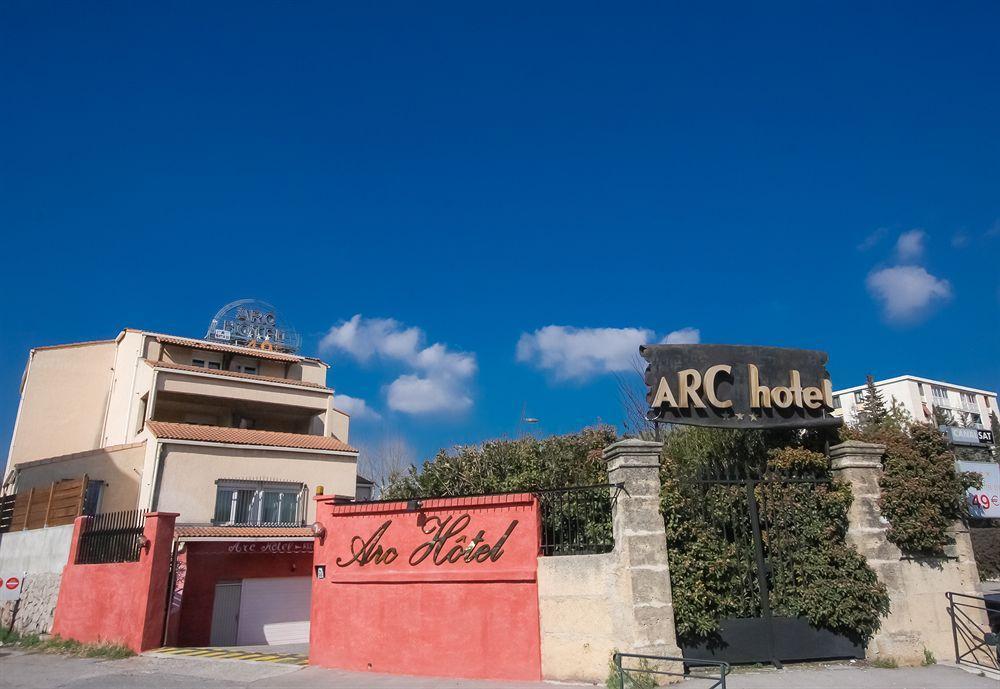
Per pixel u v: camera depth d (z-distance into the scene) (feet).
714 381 38.24
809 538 36.52
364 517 42.73
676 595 33.63
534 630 35.29
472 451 51.47
